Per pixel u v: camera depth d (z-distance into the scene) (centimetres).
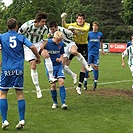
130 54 1350
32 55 1159
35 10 7869
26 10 7925
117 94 1391
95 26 1586
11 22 830
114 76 2100
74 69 2548
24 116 895
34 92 1401
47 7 7856
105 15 8181
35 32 1110
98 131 826
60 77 1088
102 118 964
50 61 1067
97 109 1088
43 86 1586
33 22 1103
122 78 1995
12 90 1427
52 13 7856
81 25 1279
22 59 833
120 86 1644
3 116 827
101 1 8262
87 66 1263
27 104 1147
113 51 5366
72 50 1244
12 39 820
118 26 7750
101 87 1605
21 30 1100
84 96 1329
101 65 2980
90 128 853
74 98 1282
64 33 1201
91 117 975
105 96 1335
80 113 1026
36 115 988
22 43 827
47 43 1075
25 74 2103
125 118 968
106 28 7844
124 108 1111
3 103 828
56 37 1066
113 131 827
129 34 7550
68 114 1009
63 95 1081
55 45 1077
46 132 811
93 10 8262
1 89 834
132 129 848
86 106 1134
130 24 6325
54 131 820
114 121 930
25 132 805
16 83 825
